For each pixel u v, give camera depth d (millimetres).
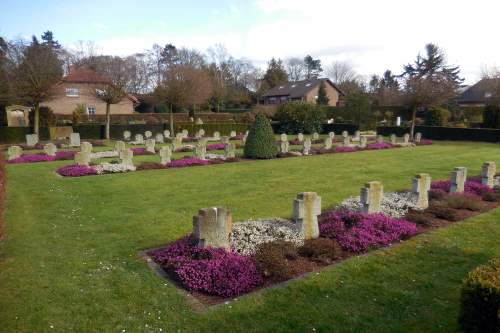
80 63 60438
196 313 5293
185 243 7172
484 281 4273
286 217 9820
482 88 58375
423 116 50031
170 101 35156
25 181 14305
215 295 5805
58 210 10312
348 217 8812
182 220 9539
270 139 22156
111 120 46156
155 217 9781
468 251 7523
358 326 5004
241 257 6566
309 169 17953
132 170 17156
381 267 6762
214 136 34562
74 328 4906
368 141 33625
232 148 21469
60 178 15047
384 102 55906
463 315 4484
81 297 5645
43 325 4949
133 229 8805
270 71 81188
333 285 6070
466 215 10039
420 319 5176
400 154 24344
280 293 5824
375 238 7824
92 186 13609
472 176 16000
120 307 5406
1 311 5230
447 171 17406
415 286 6090
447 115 41156
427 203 10500
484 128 35688
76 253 7332
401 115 51719
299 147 28156
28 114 36000
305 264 6816
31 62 29031
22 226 8891
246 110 66250
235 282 5879
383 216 8953
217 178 15508
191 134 39281
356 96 45219
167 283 6148
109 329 4895
